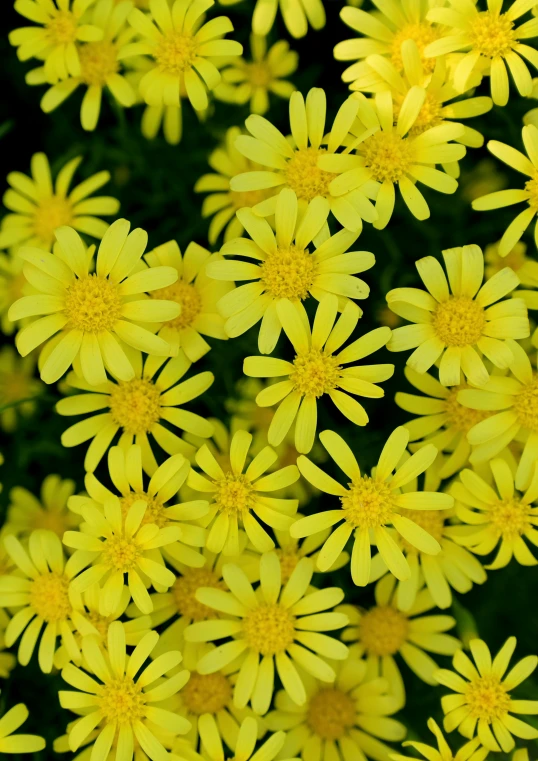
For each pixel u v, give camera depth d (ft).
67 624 1.80
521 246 1.89
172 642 1.81
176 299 1.80
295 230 1.77
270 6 1.90
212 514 1.77
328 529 1.83
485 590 1.90
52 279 1.76
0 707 1.83
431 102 1.82
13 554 1.82
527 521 1.80
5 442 1.99
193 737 1.80
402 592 1.82
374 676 1.85
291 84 1.96
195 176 1.97
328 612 1.79
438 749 1.83
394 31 1.87
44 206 1.92
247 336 1.86
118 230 1.75
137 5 1.93
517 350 1.77
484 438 1.77
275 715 1.83
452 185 1.77
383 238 1.88
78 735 1.75
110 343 1.75
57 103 1.91
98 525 1.75
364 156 1.78
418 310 1.76
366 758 1.85
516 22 1.88
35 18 1.90
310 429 1.75
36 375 1.98
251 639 1.78
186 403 1.88
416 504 1.76
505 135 1.90
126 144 1.95
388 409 1.89
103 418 1.81
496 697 1.78
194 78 1.86
